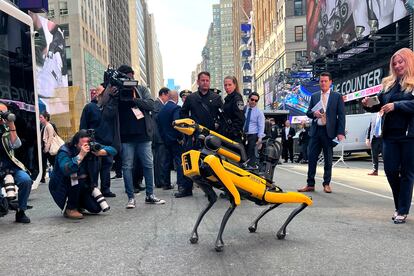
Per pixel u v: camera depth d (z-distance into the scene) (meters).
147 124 6.58
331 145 7.73
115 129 6.30
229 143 4.39
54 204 7.13
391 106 4.92
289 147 19.02
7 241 4.57
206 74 6.77
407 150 5.06
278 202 4.32
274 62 66.00
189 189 7.68
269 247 4.20
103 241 4.51
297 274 3.42
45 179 10.95
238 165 4.39
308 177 7.98
